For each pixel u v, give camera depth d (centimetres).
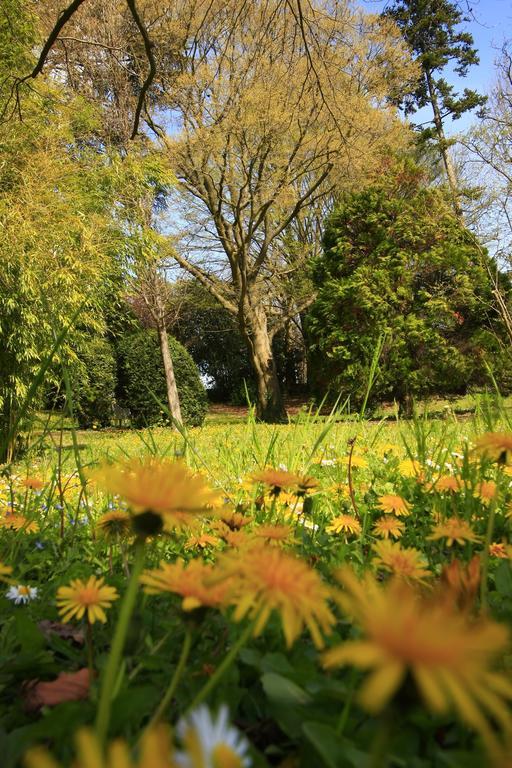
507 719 28
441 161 1977
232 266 1580
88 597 69
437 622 29
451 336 1320
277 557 46
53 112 891
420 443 237
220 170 1376
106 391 1539
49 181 800
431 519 189
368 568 130
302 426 333
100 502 251
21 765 59
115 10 1056
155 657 77
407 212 1336
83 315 813
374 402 1321
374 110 1251
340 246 1365
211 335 2448
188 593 56
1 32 744
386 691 26
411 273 1299
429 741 64
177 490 48
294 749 70
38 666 82
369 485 266
